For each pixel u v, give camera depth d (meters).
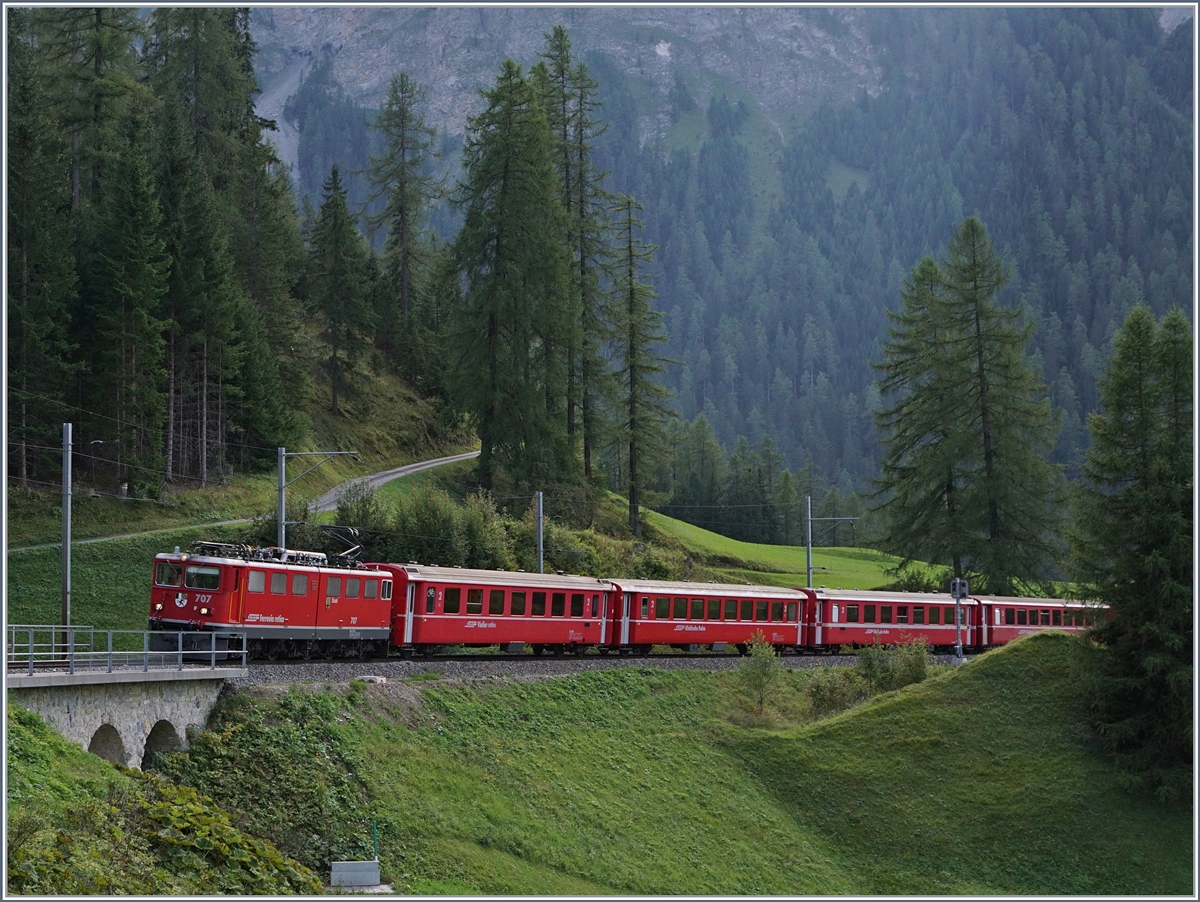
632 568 69.31
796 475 170.38
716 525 138.38
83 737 25.08
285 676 32.84
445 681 37.09
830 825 38.16
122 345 61.38
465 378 72.00
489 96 74.00
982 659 46.38
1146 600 41.28
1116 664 42.12
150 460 63.34
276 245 84.81
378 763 30.97
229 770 28.16
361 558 57.31
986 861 36.47
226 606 34.34
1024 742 41.62
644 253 83.38
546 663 42.03
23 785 21.42
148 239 62.62
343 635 37.69
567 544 64.56
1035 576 67.06
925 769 40.38
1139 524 41.62
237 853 24.25
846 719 43.09
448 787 31.72
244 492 69.69
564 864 30.80
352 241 96.75
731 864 34.16
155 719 27.56
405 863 27.91
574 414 80.81
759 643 45.75
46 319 59.41
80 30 73.38
